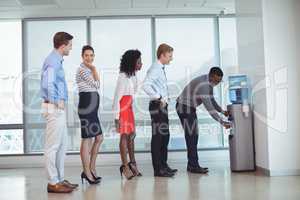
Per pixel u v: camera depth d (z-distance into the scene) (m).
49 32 6.45
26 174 5.36
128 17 6.48
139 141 6.35
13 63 6.46
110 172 5.24
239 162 4.83
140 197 3.41
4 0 5.54
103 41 6.48
